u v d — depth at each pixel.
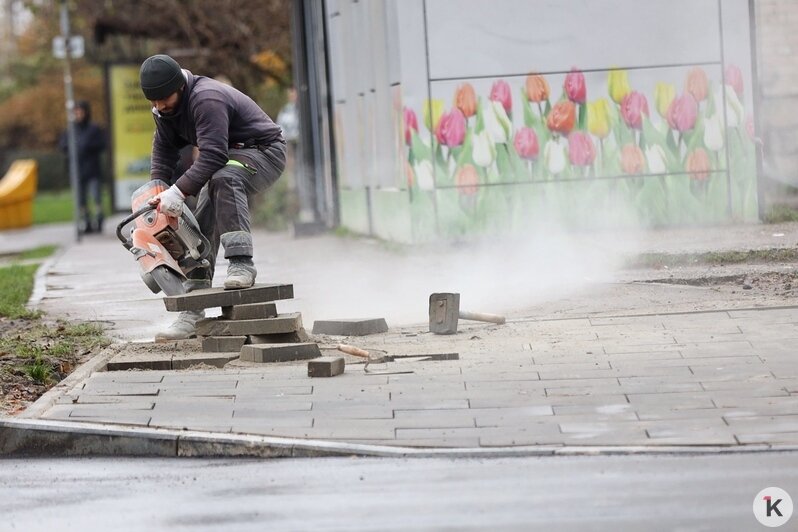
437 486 14.03
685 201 37.09
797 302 23.23
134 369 20.33
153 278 22.64
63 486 14.86
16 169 86.00
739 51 36.88
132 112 67.69
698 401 16.75
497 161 36.50
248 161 22.34
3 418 17.08
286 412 17.08
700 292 25.12
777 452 14.73
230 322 21.33
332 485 14.30
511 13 36.28
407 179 36.56
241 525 12.98
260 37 67.06
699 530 12.24
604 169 36.81
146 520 13.31
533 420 16.27
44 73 144.75
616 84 36.66
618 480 13.92
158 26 67.06
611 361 19.12
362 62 44.94
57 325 26.25
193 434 16.12
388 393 17.84
